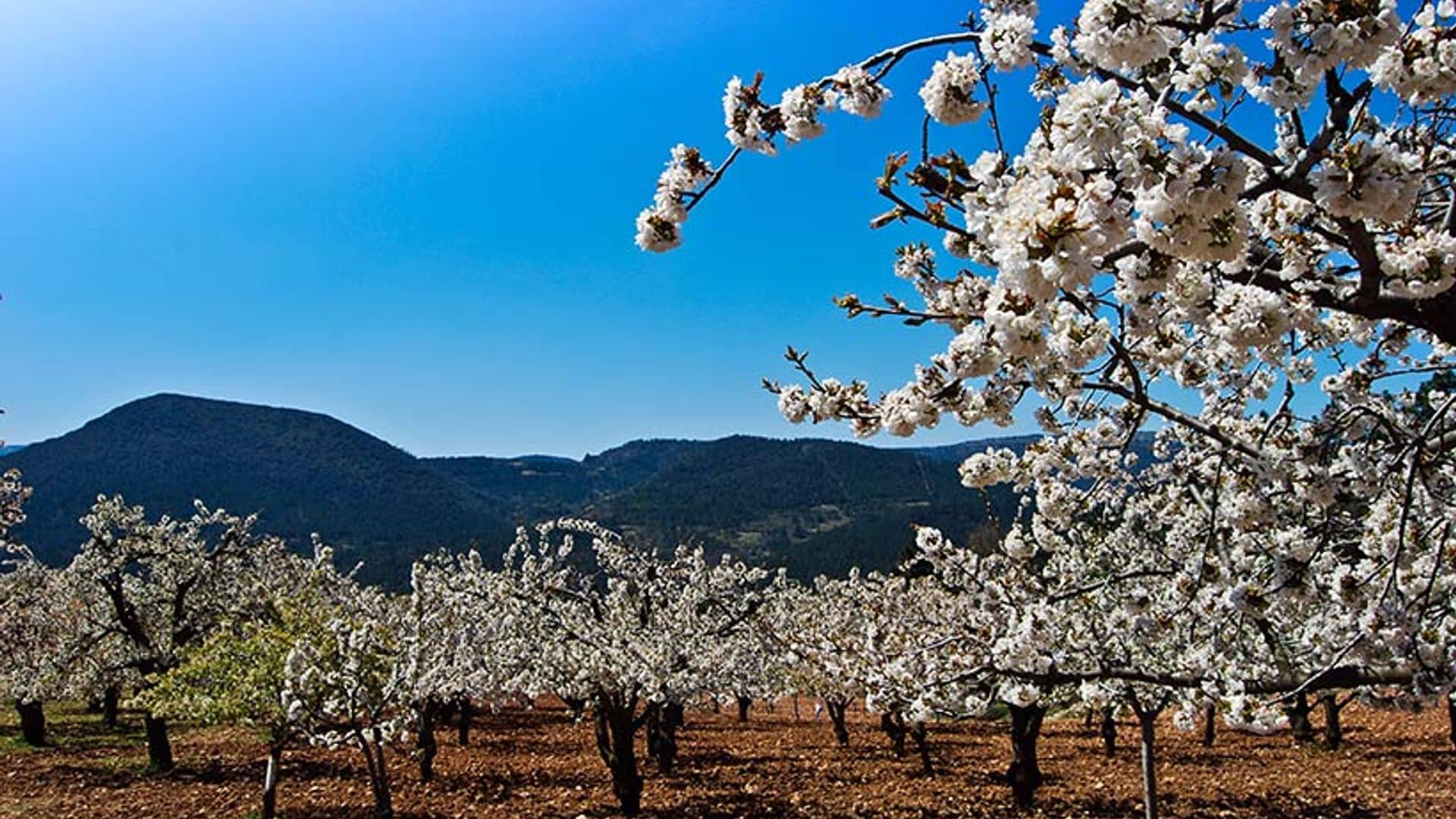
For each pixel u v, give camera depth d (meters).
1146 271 2.64
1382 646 3.73
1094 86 2.31
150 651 16.25
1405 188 2.31
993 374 3.35
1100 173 2.33
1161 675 4.86
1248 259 3.37
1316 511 4.27
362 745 12.32
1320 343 4.50
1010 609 5.99
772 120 3.40
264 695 11.91
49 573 18.31
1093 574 7.51
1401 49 2.35
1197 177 2.20
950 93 2.84
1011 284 2.38
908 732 21.38
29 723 20.84
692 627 15.27
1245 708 4.43
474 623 16.48
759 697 19.84
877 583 21.81
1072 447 5.14
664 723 17.55
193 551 17.08
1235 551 4.49
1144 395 3.51
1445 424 3.82
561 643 13.88
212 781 15.96
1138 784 15.12
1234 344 2.98
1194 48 2.51
